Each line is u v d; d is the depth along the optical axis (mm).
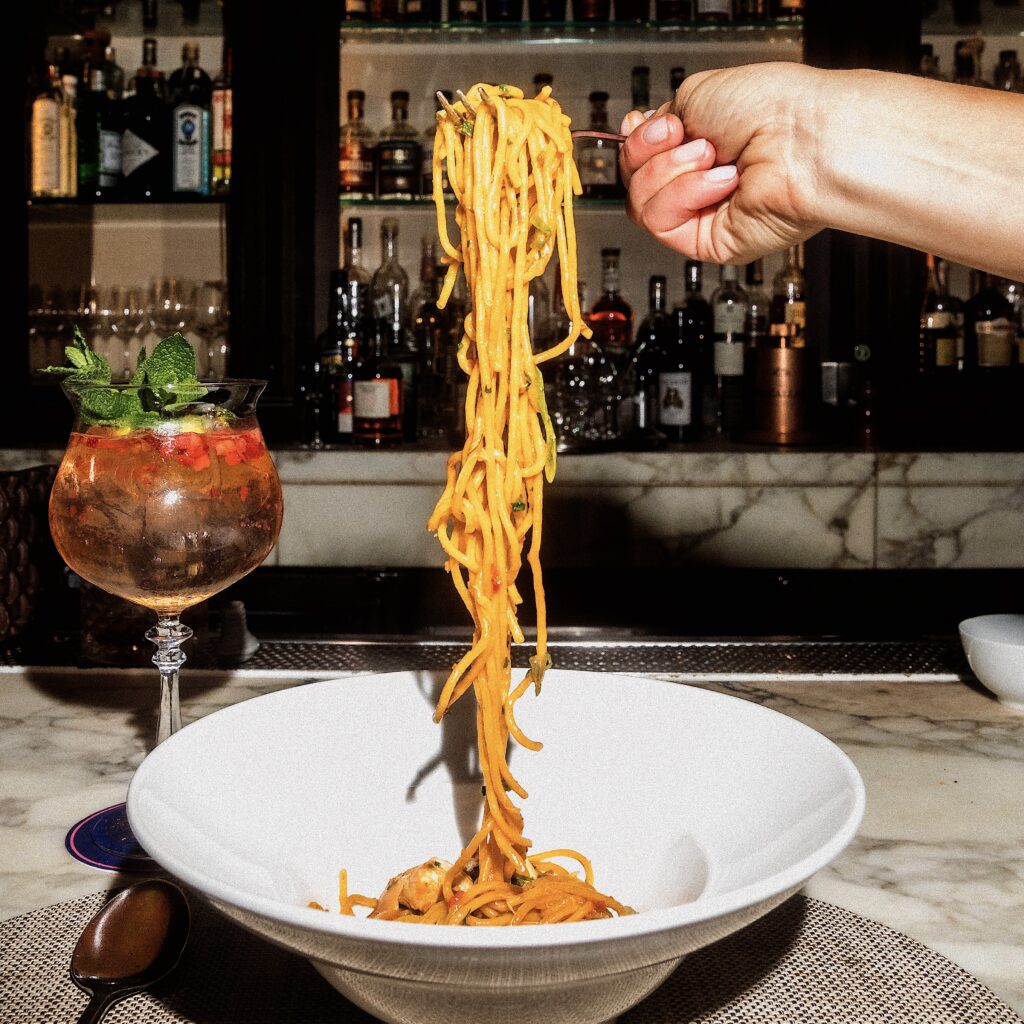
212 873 508
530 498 650
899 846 680
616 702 678
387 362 2377
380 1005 459
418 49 2635
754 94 754
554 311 2500
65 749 829
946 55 2592
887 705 939
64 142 2412
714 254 863
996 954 561
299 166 2373
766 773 591
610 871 630
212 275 2611
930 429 2357
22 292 2389
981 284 2412
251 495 709
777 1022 504
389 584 2336
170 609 736
